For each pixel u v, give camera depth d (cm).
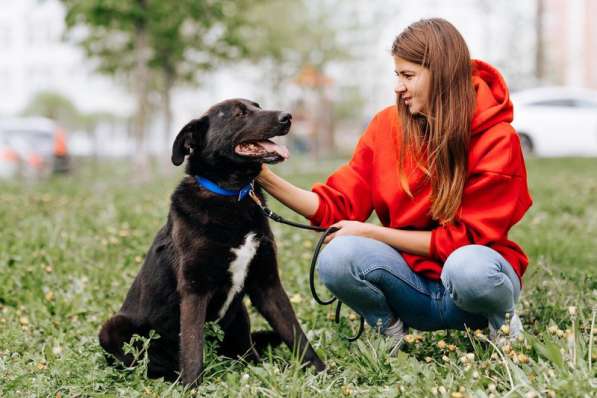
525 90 2122
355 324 444
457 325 387
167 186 1291
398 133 375
